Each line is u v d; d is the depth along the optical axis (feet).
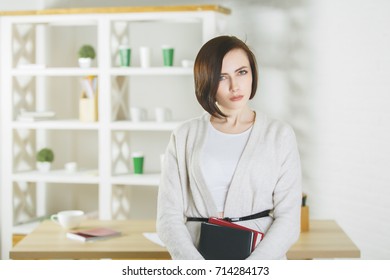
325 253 8.20
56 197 16.55
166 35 16.24
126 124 14.20
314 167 14.15
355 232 12.97
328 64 13.58
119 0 16.16
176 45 16.22
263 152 6.79
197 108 16.29
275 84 14.99
